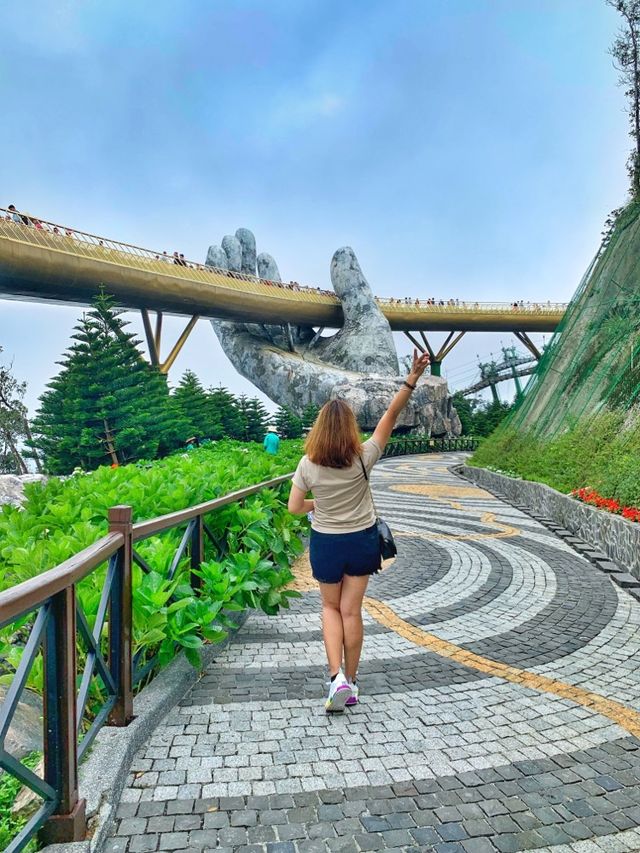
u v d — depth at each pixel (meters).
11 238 29.00
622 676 4.10
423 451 47.22
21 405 36.78
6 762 1.82
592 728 3.34
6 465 36.31
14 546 4.48
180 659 4.01
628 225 19.16
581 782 2.80
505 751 3.09
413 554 8.47
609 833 2.43
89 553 2.48
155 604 3.41
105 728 3.00
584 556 8.30
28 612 1.85
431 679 4.05
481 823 2.49
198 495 5.86
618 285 17.38
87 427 25.89
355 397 48.12
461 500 15.22
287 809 2.57
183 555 4.47
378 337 55.53
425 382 53.25
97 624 2.71
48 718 2.18
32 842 2.18
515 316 63.50
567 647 4.70
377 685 3.94
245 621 5.30
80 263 32.66
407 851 2.31
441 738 3.21
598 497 9.48
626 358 14.43
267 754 3.02
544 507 12.31
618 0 22.61
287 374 53.12
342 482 3.38
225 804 2.60
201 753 3.02
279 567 6.41
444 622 5.35
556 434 16.20
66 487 7.12
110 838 2.36
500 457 20.06
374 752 3.06
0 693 3.13
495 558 8.20
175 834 2.39
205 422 36.06
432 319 61.75
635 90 22.25
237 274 47.53
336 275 58.12
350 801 2.63
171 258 40.88
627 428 11.75
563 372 19.02
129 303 39.28
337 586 3.54
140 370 27.73
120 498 5.73
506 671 4.19
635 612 5.67
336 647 3.44
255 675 4.08
